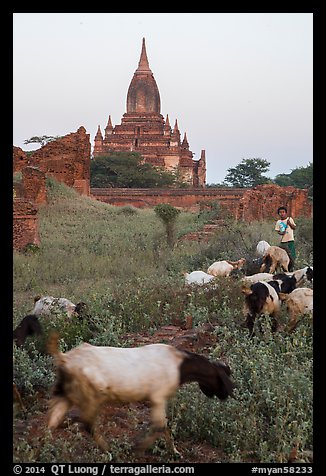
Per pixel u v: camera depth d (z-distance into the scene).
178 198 55.12
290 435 5.51
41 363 7.02
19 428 5.61
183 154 84.62
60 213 32.56
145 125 84.81
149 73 91.12
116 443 5.35
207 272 13.21
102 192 55.50
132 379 5.14
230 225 24.69
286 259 12.71
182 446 5.63
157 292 10.85
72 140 39.59
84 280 15.84
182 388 6.12
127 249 21.44
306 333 8.05
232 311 9.45
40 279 15.66
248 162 87.31
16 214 21.61
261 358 6.77
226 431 5.76
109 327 8.34
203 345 8.22
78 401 5.12
